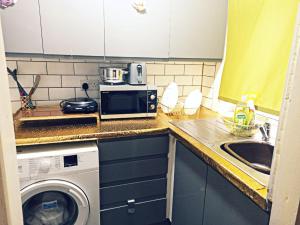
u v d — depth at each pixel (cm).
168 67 214
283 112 60
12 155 45
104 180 155
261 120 156
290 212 60
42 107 183
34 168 130
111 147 151
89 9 152
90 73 195
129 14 161
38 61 181
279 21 137
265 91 149
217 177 112
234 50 177
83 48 156
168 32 173
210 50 187
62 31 149
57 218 153
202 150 123
